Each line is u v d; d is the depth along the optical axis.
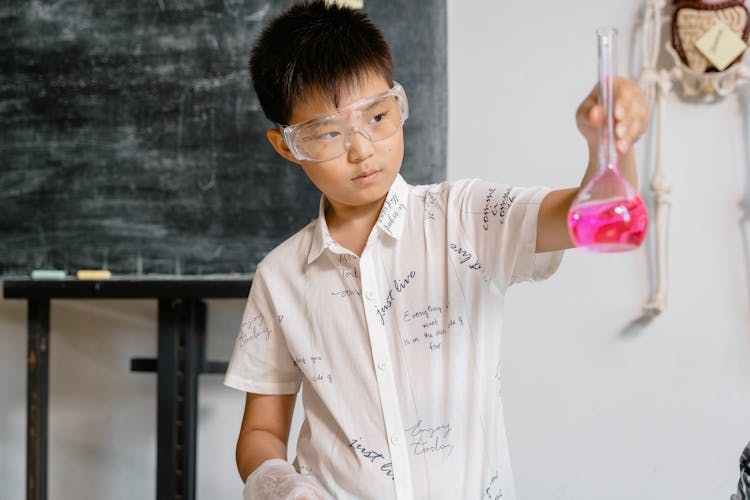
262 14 2.05
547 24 2.05
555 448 2.06
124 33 2.10
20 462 2.31
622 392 2.04
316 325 1.13
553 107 2.05
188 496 2.02
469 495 1.04
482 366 1.07
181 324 2.05
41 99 2.13
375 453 1.07
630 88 0.81
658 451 2.03
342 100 1.01
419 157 1.99
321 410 1.13
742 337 2.00
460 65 2.08
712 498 2.01
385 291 1.10
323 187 1.05
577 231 0.79
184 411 2.04
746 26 1.92
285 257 1.19
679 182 2.01
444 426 1.06
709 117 2.00
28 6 2.14
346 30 1.05
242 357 1.21
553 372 2.06
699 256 2.01
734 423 2.01
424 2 1.99
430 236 1.10
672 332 2.02
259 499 1.02
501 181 2.06
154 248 2.07
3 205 2.13
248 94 2.06
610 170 0.79
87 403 2.29
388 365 1.08
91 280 2.02
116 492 2.28
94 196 2.10
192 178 2.07
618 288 2.04
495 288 1.08
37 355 2.08
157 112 2.09
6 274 2.12
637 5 2.02
